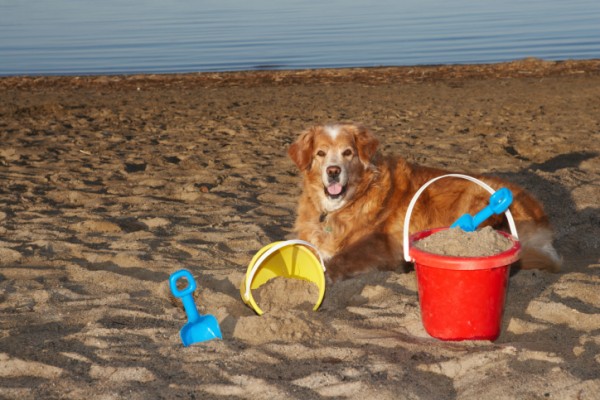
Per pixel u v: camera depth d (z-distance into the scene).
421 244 3.05
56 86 10.03
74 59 12.98
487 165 4.95
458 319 3.01
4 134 6.30
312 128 3.77
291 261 3.38
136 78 10.58
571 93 8.19
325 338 3.07
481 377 2.86
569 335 3.06
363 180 3.70
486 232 3.03
